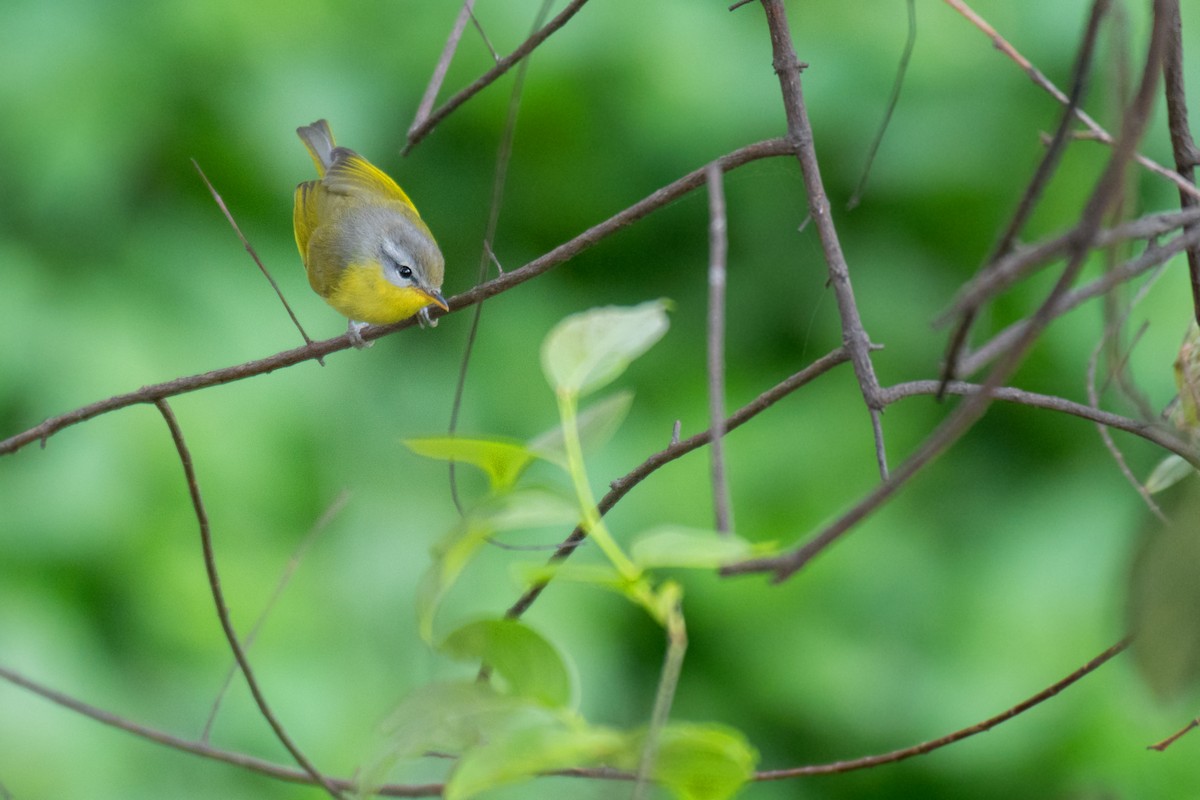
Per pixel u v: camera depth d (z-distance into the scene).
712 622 10.28
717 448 2.98
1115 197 3.47
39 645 9.04
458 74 11.02
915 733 9.95
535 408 10.89
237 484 9.76
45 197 10.08
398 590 10.02
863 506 2.87
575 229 11.38
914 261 11.02
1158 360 9.57
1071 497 10.30
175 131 10.49
